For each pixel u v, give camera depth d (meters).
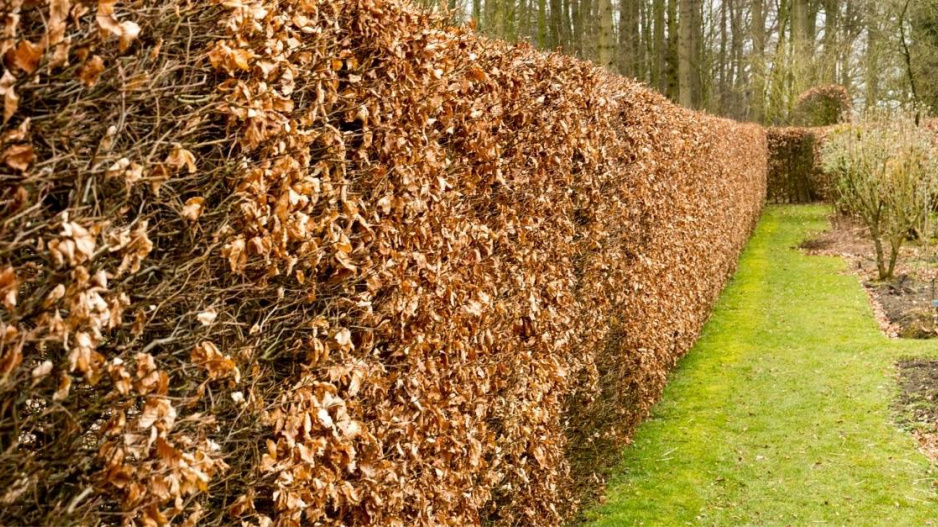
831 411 7.34
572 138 4.88
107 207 1.75
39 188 1.61
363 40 2.75
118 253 1.79
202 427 2.01
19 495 1.61
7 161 1.49
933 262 13.57
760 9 34.44
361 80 2.76
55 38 1.51
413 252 3.03
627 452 6.77
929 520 5.28
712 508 5.64
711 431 7.13
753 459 6.46
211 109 2.00
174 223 1.99
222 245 2.07
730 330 10.77
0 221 1.53
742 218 16.67
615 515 5.55
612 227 6.05
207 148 2.13
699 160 10.36
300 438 2.37
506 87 3.97
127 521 1.79
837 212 19.50
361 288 2.83
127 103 1.80
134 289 1.88
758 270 15.08
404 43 2.92
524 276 4.30
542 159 4.46
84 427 1.77
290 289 2.43
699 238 10.20
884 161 12.66
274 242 2.19
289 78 2.24
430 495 3.26
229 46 2.02
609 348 6.21
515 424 4.20
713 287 11.68
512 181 4.08
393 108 2.89
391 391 3.02
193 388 2.04
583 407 5.54
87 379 1.64
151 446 1.83
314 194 2.35
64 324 1.57
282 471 2.26
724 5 38.75
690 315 9.34
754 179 20.69
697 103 29.25
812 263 15.20
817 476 6.06
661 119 7.83
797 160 26.77
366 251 2.73
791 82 33.31
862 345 9.30
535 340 4.50
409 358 3.05
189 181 2.03
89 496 1.76
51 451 1.68
